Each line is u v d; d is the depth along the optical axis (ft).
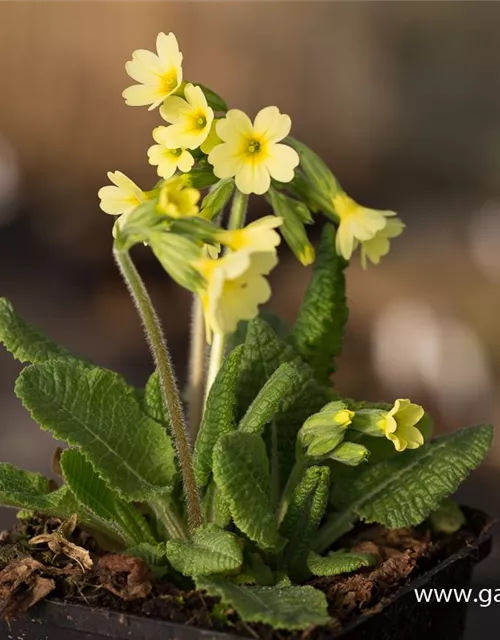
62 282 4.46
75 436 1.50
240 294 1.37
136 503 1.60
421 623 1.51
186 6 4.70
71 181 4.69
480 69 5.08
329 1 4.91
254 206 4.26
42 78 4.63
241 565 1.48
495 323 3.97
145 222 1.40
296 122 4.93
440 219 4.79
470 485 2.94
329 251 1.68
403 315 4.05
